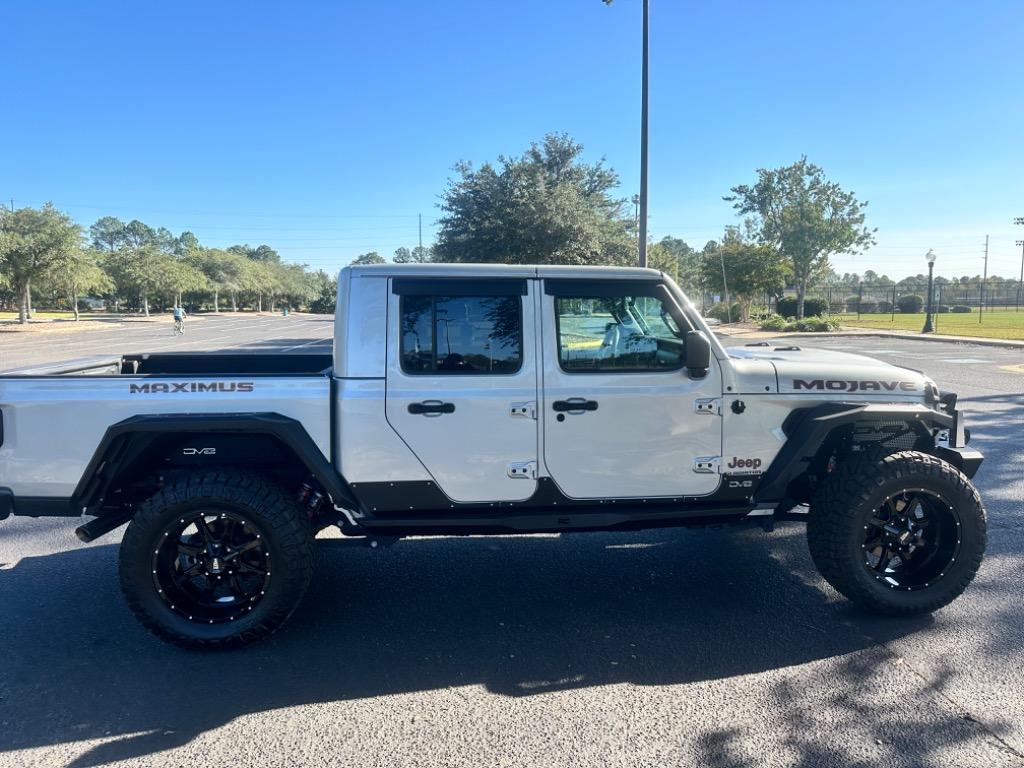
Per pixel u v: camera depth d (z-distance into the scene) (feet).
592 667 11.99
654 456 13.52
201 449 13.58
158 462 13.71
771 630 13.24
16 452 12.62
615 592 15.10
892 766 9.25
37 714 10.69
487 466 13.21
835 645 12.62
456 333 13.15
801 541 18.21
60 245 156.76
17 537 18.85
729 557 17.10
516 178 87.86
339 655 12.52
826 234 139.85
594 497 13.53
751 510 13.91
